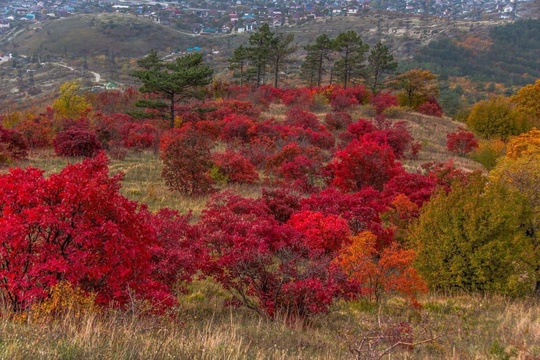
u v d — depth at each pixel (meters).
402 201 13.53
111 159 22.31
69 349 4.09
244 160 20.12
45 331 4.64
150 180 19.02
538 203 11.19
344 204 12.80
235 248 7.75
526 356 5.87
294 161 20.34
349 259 8.84
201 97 32.75
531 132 20.81
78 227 5.48
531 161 12.43
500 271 9.73
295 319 7.20
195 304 7.90
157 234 7.89
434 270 10.41
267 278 7.55
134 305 5.40
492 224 9.73
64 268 5.25
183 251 7.68
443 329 7.30
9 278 5.18
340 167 18.67
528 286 9.81
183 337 5.15
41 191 5.52
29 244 5.51
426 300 9.50
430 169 21.50
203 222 9.41
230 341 5.34
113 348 4.41
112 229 5.57
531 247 9.89
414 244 11.11
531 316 8.40
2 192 5.56
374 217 12.63
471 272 10.03
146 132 26.86
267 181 20.08
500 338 6.96
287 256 7.97
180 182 17.17
